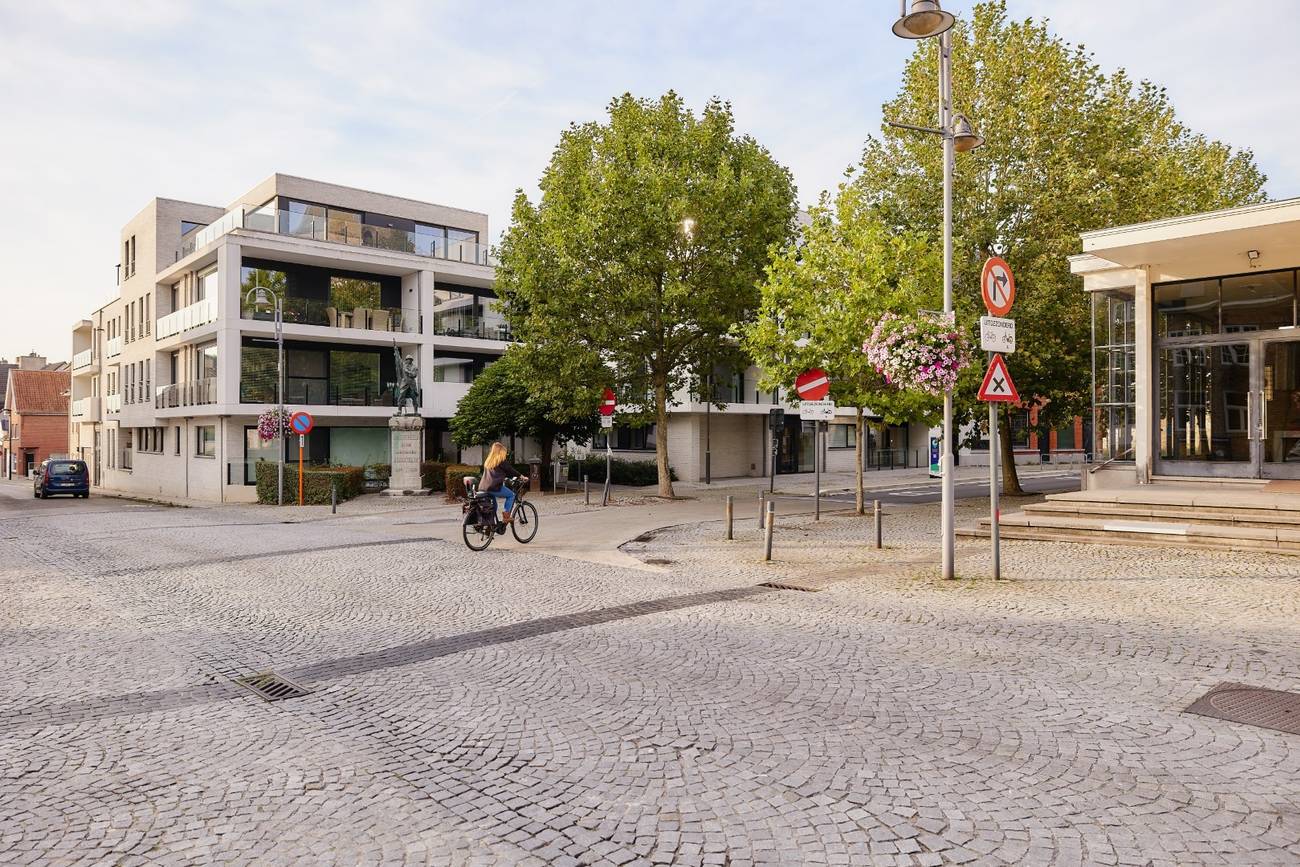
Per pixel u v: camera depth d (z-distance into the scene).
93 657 6.61
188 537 15.12
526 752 4.44
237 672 6.16
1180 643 6.26
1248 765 4.05
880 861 3.23
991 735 4.52
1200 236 12.30
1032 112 17.94
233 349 27.08
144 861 3.33
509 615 7.93
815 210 16.19
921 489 25.69
